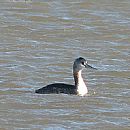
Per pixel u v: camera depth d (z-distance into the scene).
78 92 25.89
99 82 28.03
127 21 39.50
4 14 40.12
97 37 36.00
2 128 22.11
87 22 39.00
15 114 23.44
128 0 43.91
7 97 25.30
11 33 36.09
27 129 22.05
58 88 26.05
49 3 42.78
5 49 32.97
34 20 39.03
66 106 24.39
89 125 22.59
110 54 32.75
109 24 38.66
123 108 24.38
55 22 38.78
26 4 42.47
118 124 22.75
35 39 35.16
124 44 34.72
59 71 29.53
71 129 22.14
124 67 30.55
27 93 25.89
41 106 24.30
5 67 29.81
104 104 24.75
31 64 30.45
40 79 28.19
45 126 22.38
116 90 26.78
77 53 32.78
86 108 24.25
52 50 33.12
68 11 41.25
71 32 36.72
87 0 43.44
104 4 42.94
